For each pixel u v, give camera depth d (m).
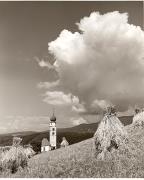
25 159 19.30
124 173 15.46
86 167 16.72
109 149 17.14
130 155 16.69
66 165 17.56
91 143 20.22
